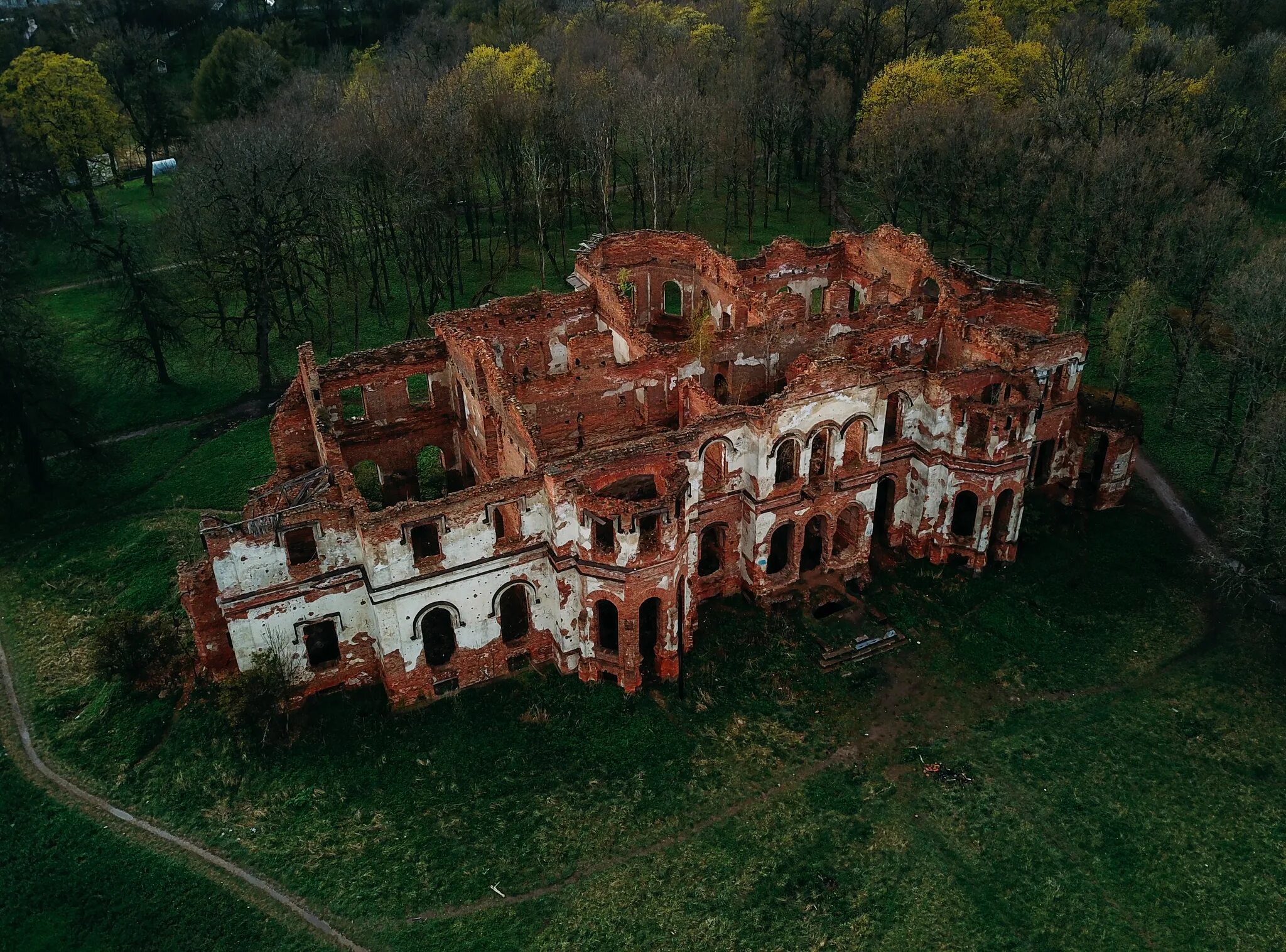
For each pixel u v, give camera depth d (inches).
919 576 2263.8
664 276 2883.9
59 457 2763.3
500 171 3811.5
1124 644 2103.8
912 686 1991.9
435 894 1595.7
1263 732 1900.8
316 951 1514.5
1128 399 2539.4
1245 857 1662.2
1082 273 3238.2
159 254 3740.2
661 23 5433.1
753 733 1875.0
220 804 1748.3
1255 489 2267.5
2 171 4197.8
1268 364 2477.9
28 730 1929.1
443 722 1882.4
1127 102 3727.9
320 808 1729.8
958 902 1582.2
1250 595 2219.5
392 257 3993.6
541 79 4188.0
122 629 1974.7
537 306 2420.0
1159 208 3139.8
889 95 4094.5
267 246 3100.4
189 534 2443.4
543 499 1830.7
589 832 1689.2
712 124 3983.8
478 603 1882.4
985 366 2144.4
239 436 2920.8
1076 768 1820.9
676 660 1966.0
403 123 3427.7
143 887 1606.8
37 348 2593.5
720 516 2078.0
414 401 2903.5
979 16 4849.9
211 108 4945.9
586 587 1856.5
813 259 2792.8
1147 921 1560.0
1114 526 2438.5
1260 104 4067.4
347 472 1892.2
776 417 1957.4
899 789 1777.8
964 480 2167.8
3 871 1643.7
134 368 3161.9
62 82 4306.1
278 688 1828.2
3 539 2518.5
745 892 1595.7
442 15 6181.1
